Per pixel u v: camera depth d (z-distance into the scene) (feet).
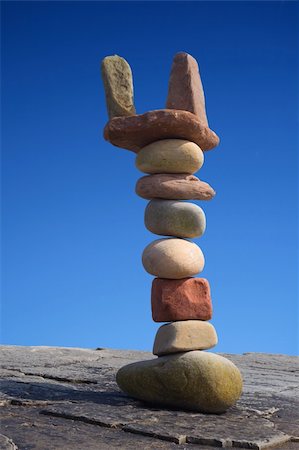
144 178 5.93
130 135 5.90
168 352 5.63
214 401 5.43
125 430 4.94
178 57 6.07
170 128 5.81
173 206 5.82
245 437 4.84
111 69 6.07
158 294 5.74
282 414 5.60
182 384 5.44
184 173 5.95
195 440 4.78
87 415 5.16
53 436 4.76
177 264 5.68
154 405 5.64
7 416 5.19
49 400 5.65
